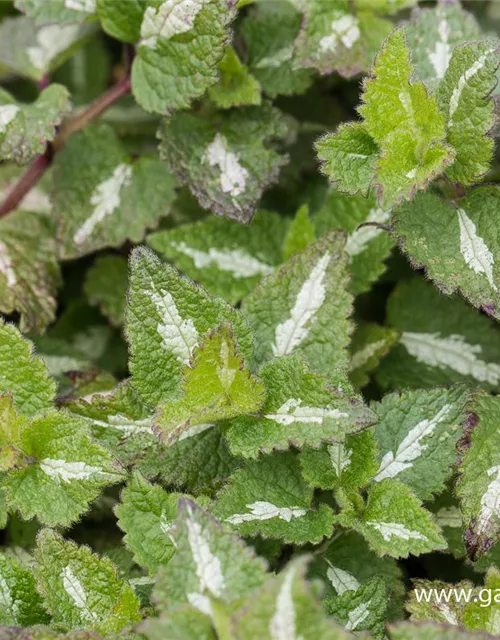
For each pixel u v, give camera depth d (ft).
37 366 1.67
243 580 1.48
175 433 1.58
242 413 1.61
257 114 1.87
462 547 1.68
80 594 1.59
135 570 1.67
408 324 1.89
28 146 1.81
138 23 1.80
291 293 1.70
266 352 1.69
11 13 2.16
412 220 1.68
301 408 1.60
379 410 1.67
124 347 1.99
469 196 1.69
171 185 1.91
